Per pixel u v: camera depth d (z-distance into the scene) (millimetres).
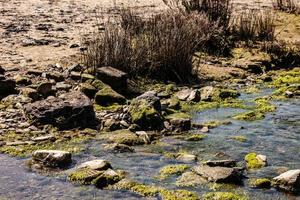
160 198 7398
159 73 14422
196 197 7379
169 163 8742
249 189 7777
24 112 10828
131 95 13000
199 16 17688
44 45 16344
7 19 19766
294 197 7551
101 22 19734
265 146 9828
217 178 7941
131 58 14078
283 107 12781
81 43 16438
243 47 18406
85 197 7363
